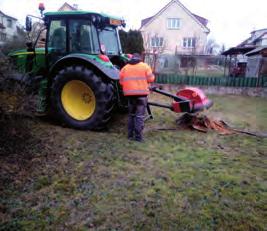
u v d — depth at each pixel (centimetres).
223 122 499
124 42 1402
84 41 448
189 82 971
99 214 220
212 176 290
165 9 2755
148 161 325
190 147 379
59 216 217
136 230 203
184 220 215
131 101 399
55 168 295
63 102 448
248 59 1315
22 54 501
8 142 337
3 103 311
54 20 462
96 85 418
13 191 247
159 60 1178
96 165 307
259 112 627
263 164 327
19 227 203
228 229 206
